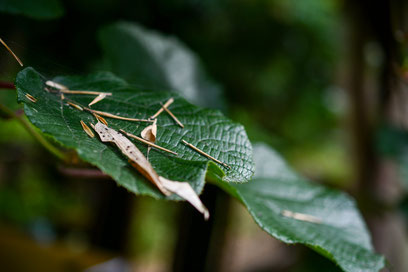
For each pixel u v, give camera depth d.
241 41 1.54
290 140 1.86
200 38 1.38
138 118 0.35
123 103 0.36
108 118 0.35
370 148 1.20
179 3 1.24
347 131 1.32
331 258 0.38
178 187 0.31
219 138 0.35
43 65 0.39
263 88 1.68
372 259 0.40
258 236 2.14
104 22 1.09
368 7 1.02
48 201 1.72
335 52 1.76
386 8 0.94
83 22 1.05
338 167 1.97
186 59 0.64
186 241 0.63
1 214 1.56
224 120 0.36
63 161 0.41
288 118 1.86
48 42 0.99
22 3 0.43
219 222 0.89
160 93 0.37
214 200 0.60
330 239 0.41
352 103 1.24
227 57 1.51
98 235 1.47
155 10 1.20
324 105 1.98
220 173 0.33
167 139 0.34
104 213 1.47
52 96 0.35
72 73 0.40
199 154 0.34
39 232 1.53
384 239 1.17
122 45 0.60
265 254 1.90
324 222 0.44
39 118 0.32
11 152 1.16
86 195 1.76
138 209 1.79
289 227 0.40
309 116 2.00
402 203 0.98
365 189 1.23
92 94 0.37
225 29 1.46
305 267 1.05
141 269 1.90
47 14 0.44
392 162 1.20
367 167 1.23
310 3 1.69
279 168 0.48
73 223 1.69
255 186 0.46
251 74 1.62
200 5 1.31
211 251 0.89
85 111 0.35
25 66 0.37
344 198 0.47
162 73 0.62
